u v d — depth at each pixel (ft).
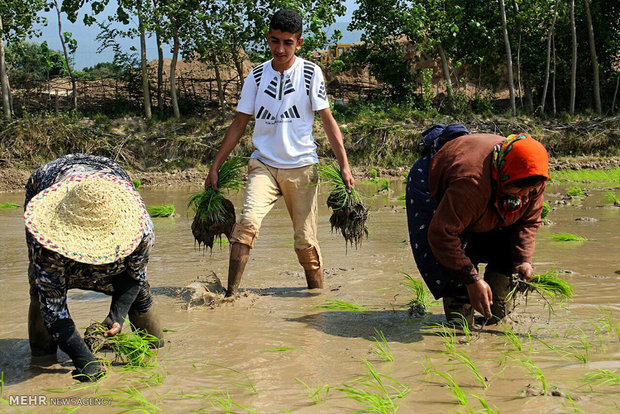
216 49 77.92
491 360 13.14
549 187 52.31
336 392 11.57
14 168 66.74
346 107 85.15
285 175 19.19
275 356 13.67
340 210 19.90
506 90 106.11
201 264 23.75
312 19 77.20
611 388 11.43
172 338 15.03
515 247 14.98
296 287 20.31
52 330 12.15
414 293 19.01
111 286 13.08
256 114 19.21
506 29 82.79
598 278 19.86
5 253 26.02
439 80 102.63
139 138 73.51
